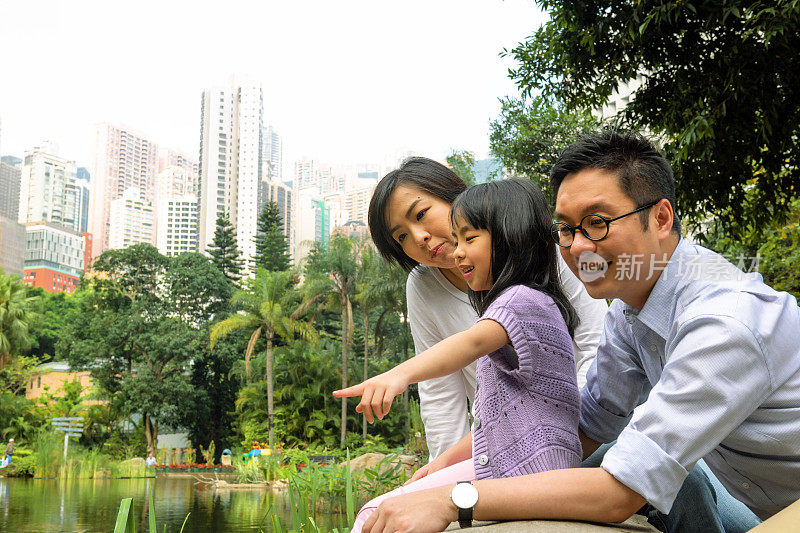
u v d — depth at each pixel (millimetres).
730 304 835
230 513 6551
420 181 1605
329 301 24016
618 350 1129
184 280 31000
